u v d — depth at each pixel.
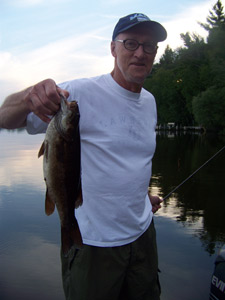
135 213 0.92
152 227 1.04
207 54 17.45
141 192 0.93
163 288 1.63
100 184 0.86
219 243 2.15
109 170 0.87
